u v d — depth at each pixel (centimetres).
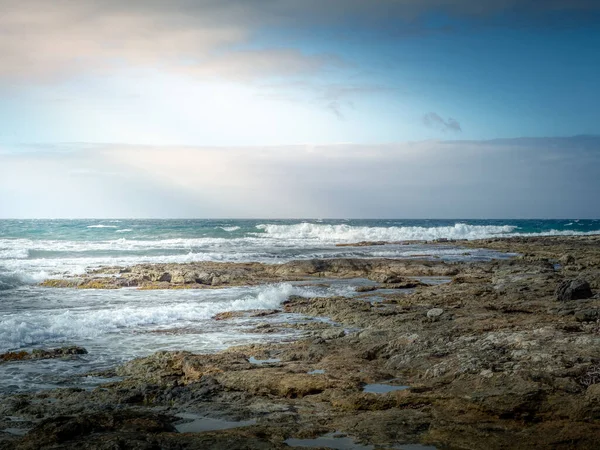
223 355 1166
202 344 1391
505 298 1906
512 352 970
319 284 2716
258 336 1490
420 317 1552
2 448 623
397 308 1809
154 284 2653
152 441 630
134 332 1564
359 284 2731
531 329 1251
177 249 4862
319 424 735
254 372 991
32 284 2688
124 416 729
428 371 968
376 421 730
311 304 2016
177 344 1393
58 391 934
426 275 3161
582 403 707
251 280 2834
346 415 774
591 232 9175
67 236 6581
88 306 2039
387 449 639
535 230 9338
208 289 2564
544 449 626
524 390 750
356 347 1245
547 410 718
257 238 7012
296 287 2503
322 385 912
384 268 3222
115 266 3306
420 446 648
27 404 857
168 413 798
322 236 7531
